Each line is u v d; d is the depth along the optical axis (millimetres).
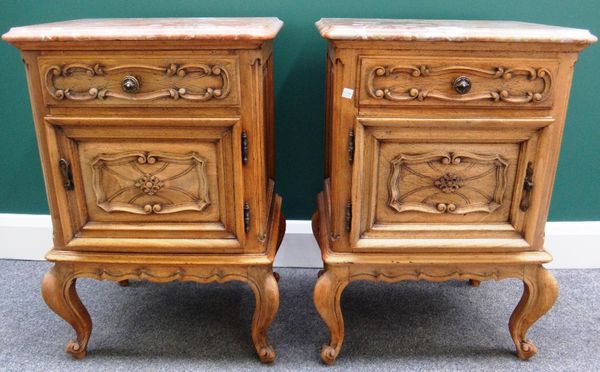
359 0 1452
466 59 980
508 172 1086
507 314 1458
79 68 984
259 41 954
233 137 1037
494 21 1337
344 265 1136
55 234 1134
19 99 1551
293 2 1457
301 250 1709
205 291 1577
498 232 1125
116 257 1137
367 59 980
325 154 1490
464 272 1156
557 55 981
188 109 1020
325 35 971
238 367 1228
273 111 1471
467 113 1022
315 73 1525
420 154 1066
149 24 1068
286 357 1265
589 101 1515
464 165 1077
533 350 1237
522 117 1027
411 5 1456
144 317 1436
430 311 1473
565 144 1565
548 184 1088
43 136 1049
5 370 1209
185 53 972
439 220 1124
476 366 1234
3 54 1503
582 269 1685
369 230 1127
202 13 1472
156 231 1127
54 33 939
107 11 1470
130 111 1021
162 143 1058
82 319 1223
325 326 1396
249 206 1104
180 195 1105
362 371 1212
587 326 1391
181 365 1234
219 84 997
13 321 1403
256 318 1189
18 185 1651
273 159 1472
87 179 1090
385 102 1011
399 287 1606
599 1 1432
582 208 1637
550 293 1169
